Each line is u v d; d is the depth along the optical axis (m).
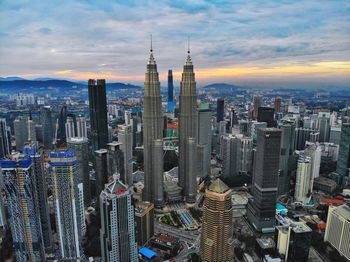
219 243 175.50
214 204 172.00
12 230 187.12
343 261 199.88
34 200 187.25
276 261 189.25
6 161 176.50
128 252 177.88
